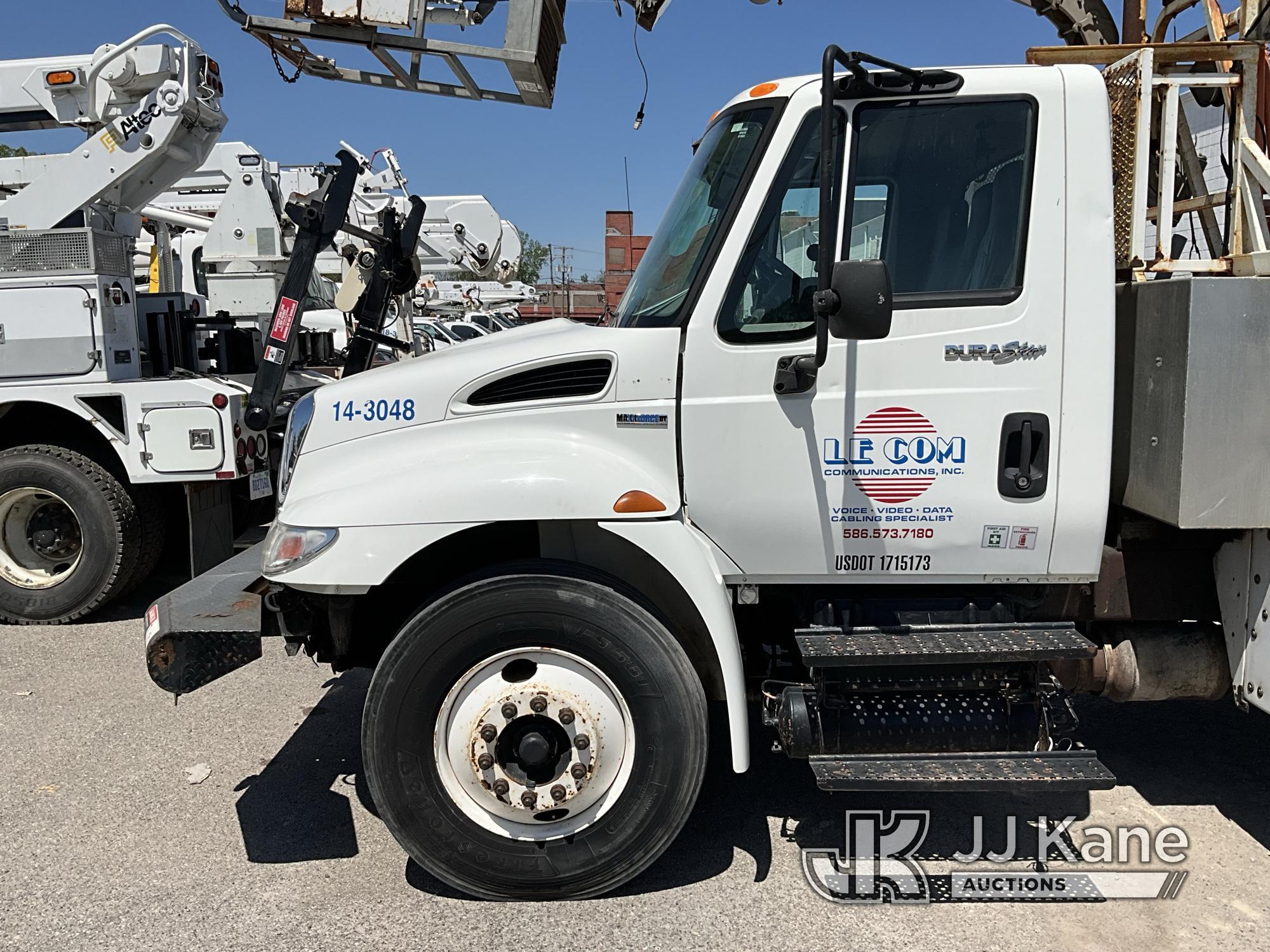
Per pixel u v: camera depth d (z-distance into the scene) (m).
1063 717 3.04
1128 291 3.09
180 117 6.66
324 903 3.09
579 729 2.96
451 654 2.94
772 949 2.84
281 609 3.25
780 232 3.00
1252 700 3.14
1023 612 3.19
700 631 3.25
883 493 3.02
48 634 5.93
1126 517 3.21
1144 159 3.06
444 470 3.00
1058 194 2.94
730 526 3.07
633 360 3.04
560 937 2.90
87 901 3.10
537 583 2.94
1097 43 4.29
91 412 5.95
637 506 2.94
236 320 8.10
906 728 3.04
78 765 4.09
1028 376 2.96
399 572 3.39
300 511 3.07
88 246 5.90
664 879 3.22
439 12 3.87
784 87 3.04
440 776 2.99
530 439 3.08
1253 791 3.78
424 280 19.73
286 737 4.38
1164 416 2.92
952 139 2.98
